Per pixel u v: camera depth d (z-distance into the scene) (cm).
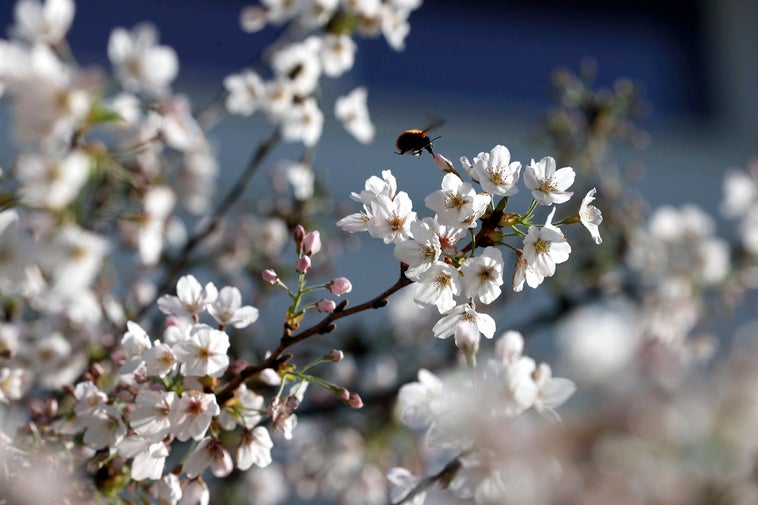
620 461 126
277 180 196
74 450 149
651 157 431
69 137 140
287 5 178
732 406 126
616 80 447
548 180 142
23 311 171
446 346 218
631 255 228
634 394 126
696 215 235
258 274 195
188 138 158
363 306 144
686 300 224
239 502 195
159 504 145
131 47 151
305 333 144
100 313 171
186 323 147
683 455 126
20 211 147
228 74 382
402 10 179
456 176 141
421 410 143
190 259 195
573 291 227
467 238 144
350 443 198
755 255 235
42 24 149
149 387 144
